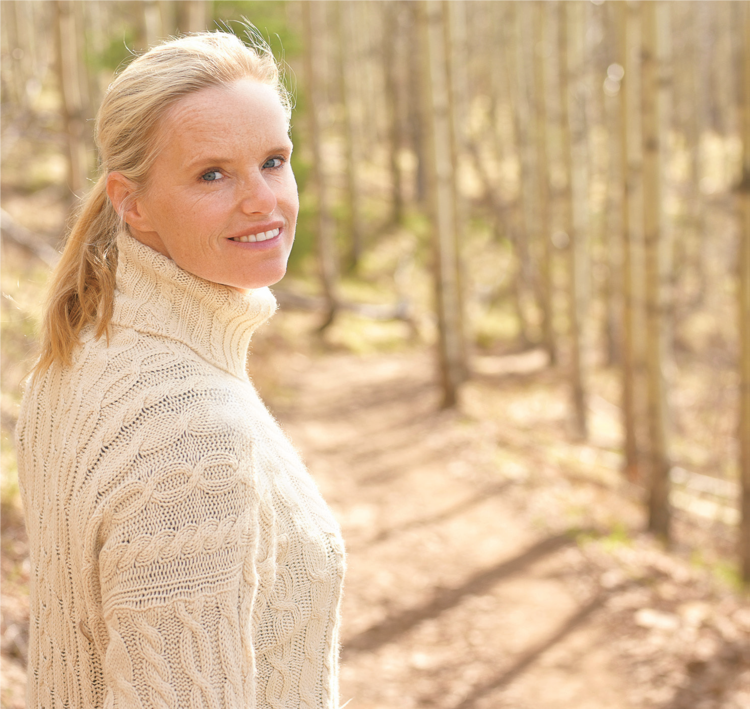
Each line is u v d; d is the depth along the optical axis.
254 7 11.65
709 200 20.23
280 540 0.95
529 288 18.06
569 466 8.72
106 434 0.89
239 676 0.83
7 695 2.83
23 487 1.06
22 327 5.00
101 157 1.02
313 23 15.29
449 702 4.10
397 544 6.21
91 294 1.01
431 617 5.02
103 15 18.36
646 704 4.02
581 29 11.06
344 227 21.91
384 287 19.81
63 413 0.96
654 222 6.82
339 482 7.73
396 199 23.16
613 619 4.93
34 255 10.04
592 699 4.09
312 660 1.00
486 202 22.98
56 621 0.97
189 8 6.90
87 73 14.30
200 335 0.98
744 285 5.66
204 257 0.95
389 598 5.28
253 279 0.97
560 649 4.61
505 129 26.36
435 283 10.41
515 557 5.96
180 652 0.81
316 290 18.11
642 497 8.12
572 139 10.47
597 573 5.61
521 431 9.90
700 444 10.12
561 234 17.12
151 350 0.94
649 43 6.68
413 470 8.10
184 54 0.94
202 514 0.83
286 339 14.59
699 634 4.68
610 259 14.34
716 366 10.43
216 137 0.92
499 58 22.95
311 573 0.99
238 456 0.86
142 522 0.82
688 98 21.23
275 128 0.96
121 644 0.82
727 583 5.77
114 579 0.83
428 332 17.52
